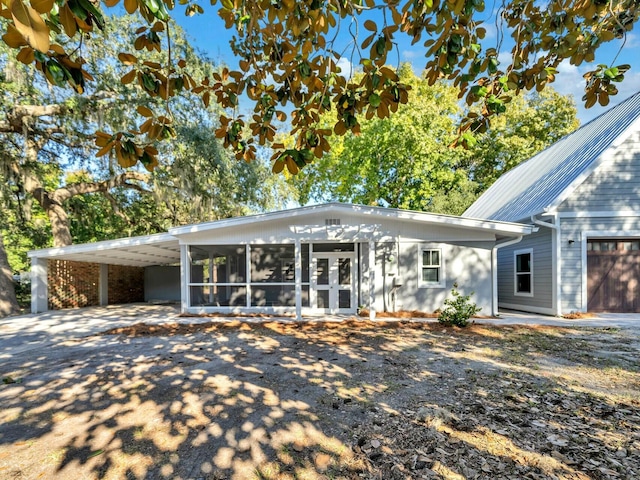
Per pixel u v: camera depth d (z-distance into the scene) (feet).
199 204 47.75
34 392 14.05
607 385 14.23
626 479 8.07
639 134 33.40
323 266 35.81
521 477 8.18
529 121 71.05
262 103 9.25
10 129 39.22
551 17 8.13
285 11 7.41
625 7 7.64
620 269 33.94
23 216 48.57
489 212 49.42
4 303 38.11
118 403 12.78
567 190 33.53
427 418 11.18
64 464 8.96
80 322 32.27
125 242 36.96
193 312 35.68
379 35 7.82
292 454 9.29
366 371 16.24
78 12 4.44
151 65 7.13
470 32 8.33
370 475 8.34
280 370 16.51
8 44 4.39
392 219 34.63
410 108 61.00
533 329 26.73
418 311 34.24
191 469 8.68
